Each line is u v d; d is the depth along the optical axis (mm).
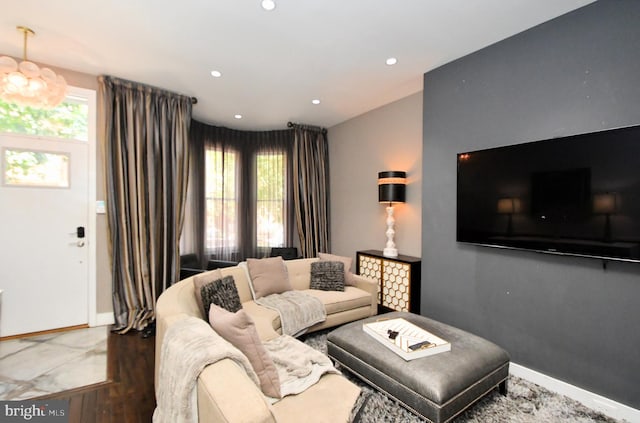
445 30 2367
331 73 3113
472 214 2674
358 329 2326
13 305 2873
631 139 1854
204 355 1093
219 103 3943
